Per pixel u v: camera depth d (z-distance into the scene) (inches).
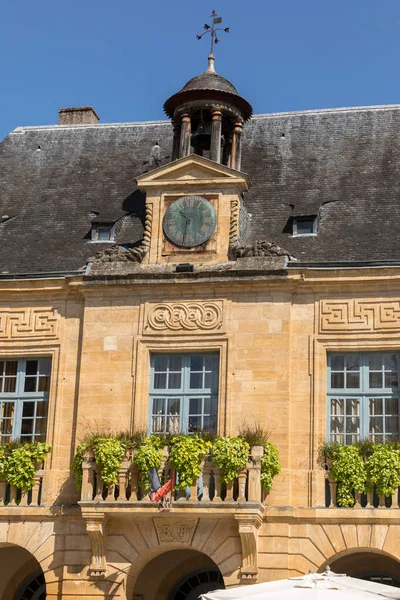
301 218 1116.5
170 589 1116.5
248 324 1035.3
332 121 1241.4
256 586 795.4
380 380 1020.5
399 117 1227.2
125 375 1046.4
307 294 1040.2
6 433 1073.5
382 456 965.8
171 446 990.4
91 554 1003.3
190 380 1046.4
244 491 967.6
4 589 1112.2
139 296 1063.6
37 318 1086.4
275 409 1010.7
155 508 968.9
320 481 989.2
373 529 964.6
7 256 1137.4
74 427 1049.5
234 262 1057.5
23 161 1278.3
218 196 1083.9
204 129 1163.3
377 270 1021.8
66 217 1187.3
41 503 1028.5
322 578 787.4
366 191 1143.6
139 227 1149.1
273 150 1225.4
